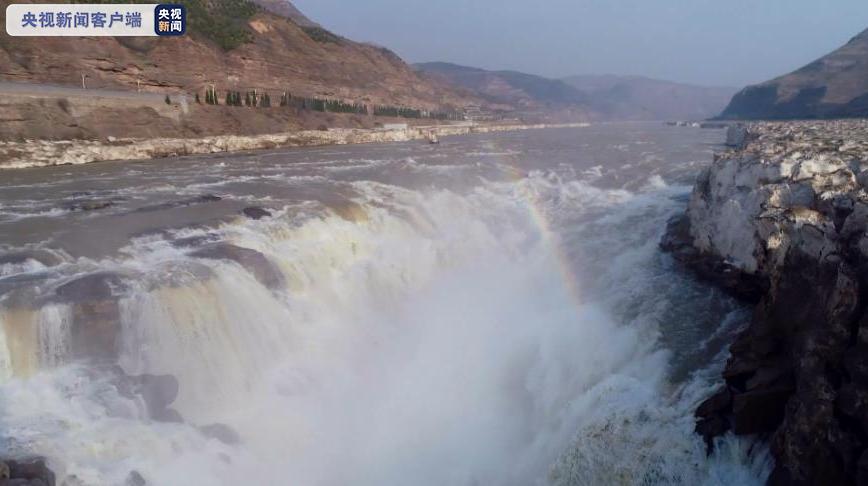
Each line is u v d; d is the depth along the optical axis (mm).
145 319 11906
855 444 7660
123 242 15789
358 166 37156
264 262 15070
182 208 20281
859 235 9750
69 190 24500
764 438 9250
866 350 8109
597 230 21906
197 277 13242
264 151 49656
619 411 11164
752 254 13984
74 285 12398
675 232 19391
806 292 10062
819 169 13984
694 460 9703
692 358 12219
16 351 10727
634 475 10156
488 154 48000
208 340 12562
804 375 8828
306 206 20688
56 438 9328
